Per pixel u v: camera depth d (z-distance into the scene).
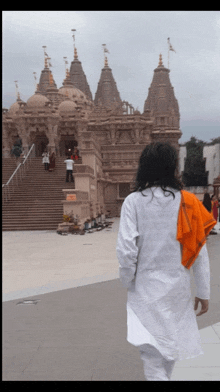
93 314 4.61
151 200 2.02
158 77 58.03
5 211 20.66
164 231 2.00
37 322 4.32
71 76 71.06
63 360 3.21
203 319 4.30
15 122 37.47
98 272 7.70
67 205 18.11
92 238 14.85
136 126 35.34
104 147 34.66
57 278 7.17
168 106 57.81
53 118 35.34
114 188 33.06
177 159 2.12
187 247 2.00
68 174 24.69
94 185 25.38
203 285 2.06
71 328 4.08
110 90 69.62
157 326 1.91
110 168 33.59
